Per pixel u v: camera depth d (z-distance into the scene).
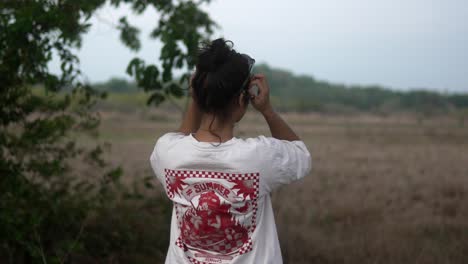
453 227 5.54
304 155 1.61
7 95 3.04
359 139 21.77
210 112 1.54
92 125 3.63
